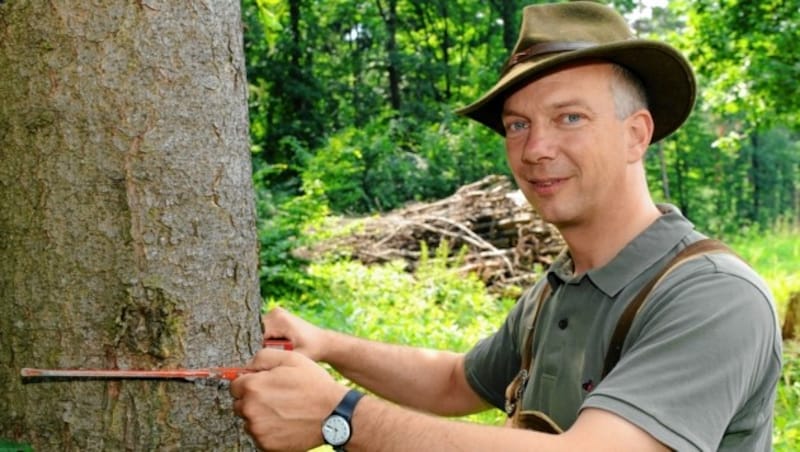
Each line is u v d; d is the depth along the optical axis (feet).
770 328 5.57
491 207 40.32
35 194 5.98
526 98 6.39
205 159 6.28
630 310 5.95
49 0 5.89
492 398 8.23
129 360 6.05
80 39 5.90
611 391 5.21
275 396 5.53
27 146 5.97
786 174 126.93
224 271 6.42
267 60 82.94
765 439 6.01
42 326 6.01
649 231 6.24
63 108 5.91
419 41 108.68
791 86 43.24
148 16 6.02
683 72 6.41
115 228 5.99
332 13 96.89
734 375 5.27
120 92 5.96
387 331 23.21
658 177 107.04
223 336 6.41
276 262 29.43
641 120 6.50
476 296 30.19
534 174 6.40
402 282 32.09
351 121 86.17
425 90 98.58
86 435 6.05
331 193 58.65
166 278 6.11
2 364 6.13
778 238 68.80
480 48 107.45
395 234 40.22
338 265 34.42
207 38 6.30
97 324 6.02
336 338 8.20
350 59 95.91
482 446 5.13
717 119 109.40
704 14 45.47
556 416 6.41
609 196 6.37
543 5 6.59
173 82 6.12
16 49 5.94
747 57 44.93
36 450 6.07
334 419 5.41
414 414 5.40
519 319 7.88
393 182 69.46
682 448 5.03
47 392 6.05
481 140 74.33
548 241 36.47
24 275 6.02
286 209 32.58
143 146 6.01
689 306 5.51
